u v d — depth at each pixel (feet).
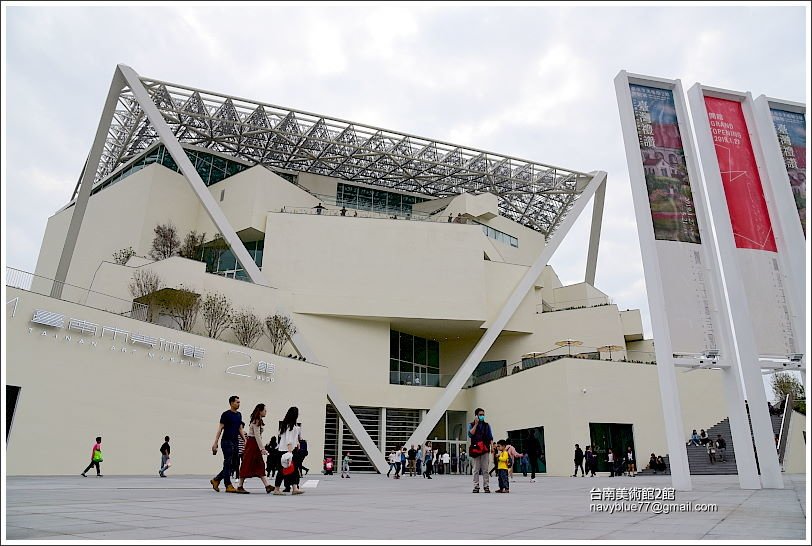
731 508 24.76
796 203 42.96
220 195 142.51
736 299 41.39
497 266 145.48
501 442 45.57
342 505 28.02
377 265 133.28
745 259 42.27
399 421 133.08
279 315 116.47
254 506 26.16
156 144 146.72
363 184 170.30
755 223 43.29
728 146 44.88
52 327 66.85
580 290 160.45
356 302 129.90
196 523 18.86
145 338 77.87
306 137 143.13
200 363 86.02
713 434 104.83
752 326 41.06
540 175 164.04
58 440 65.46
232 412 36.65
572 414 102.73
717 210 42.86
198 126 143.23
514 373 121.08
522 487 55.42
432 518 21.65
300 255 130.52
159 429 78.02
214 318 101.45
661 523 19.39
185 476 73.20
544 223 193.47
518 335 146.51
